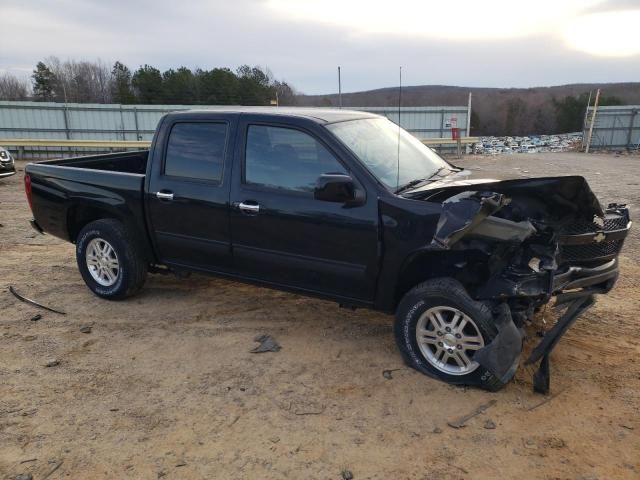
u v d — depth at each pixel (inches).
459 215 135.1
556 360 167.8
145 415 143.2
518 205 156.7
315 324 198.8
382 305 165.2
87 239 220.1
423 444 130.1
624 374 159.0
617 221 173.3
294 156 171.8
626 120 1048.2
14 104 984.9
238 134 181.9
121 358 174.9
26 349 181.0
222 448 129.6
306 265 173.0
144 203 203.8
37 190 232.5
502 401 146.9
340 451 128.0
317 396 151.4
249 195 177.9
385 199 155.9
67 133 1010.1
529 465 122.2
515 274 147.7
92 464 124.3
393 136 194.7
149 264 218.7
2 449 129.5
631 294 221.6
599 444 129.0
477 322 145.3
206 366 169.3
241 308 214.2
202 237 192.1
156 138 201.5
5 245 313.4
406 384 156.4
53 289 237.0
